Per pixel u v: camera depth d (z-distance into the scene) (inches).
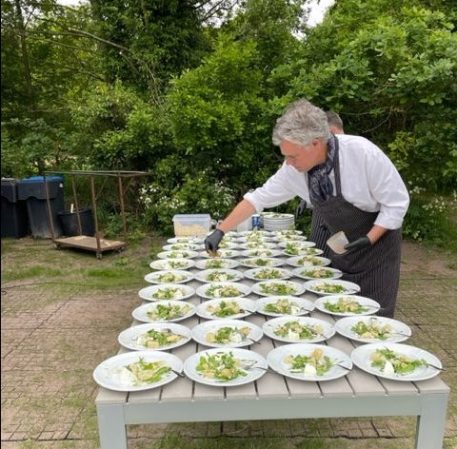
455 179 243.8
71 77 355.9
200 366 62.4
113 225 269.9
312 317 82.7
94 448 91.0
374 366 62.7
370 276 98.3
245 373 60.6
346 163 85.7
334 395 56.5
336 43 248.4
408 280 194.2
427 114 217.3
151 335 73.0
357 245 87.7
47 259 227.0
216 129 241.9
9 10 271.6
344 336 73.7
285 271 108.4
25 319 155.5
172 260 120.3
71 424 98.7
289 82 246.7
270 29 285.6
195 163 266.5
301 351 67.6
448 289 183.3
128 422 56.3
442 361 124.6
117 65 331.6
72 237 253.8
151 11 321.4
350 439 93.1
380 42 212.4
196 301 92.0
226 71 248.4
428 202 250.7
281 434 95.0
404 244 245.6
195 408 56.3
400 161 221.9
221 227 100.0
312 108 78.4
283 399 56.4
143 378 59.2
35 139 279.1
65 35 328.8
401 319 153.7
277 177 100.1
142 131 266.1
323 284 97.9
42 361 126.3
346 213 91.1
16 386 113.7
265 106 243.0
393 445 91.0
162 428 97.5
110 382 59.4
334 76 222.1
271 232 161.0
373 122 240.5
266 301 88.8
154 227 271.9
